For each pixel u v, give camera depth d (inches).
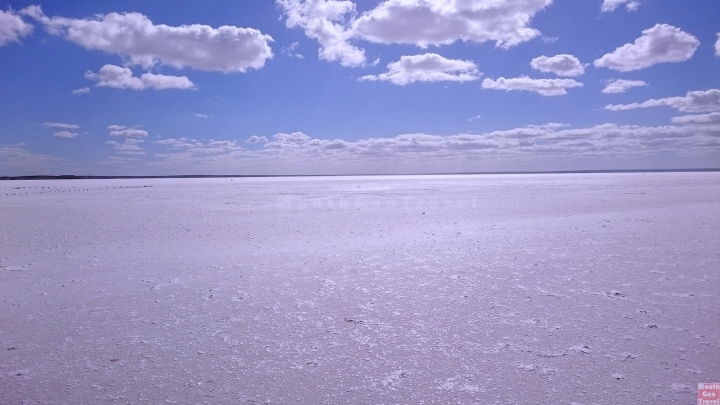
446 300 249.9
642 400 140.9
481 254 376.5
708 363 165.9
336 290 273.7
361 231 524.7
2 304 250.8
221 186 2321.6
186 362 174.6
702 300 241.6
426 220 628.1
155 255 389.7
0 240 474.3
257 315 229.5
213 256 383.6
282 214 739.4
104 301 255.4
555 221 592.7
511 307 235.6
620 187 1588.3
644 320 212.4
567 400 142.0
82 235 508.1
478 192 1392.7
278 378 160.7
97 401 145.2
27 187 2282.2
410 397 146.0
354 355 179.8
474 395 146.4
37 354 182.9
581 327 204.8
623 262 336.8
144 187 2219.5
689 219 591.5
